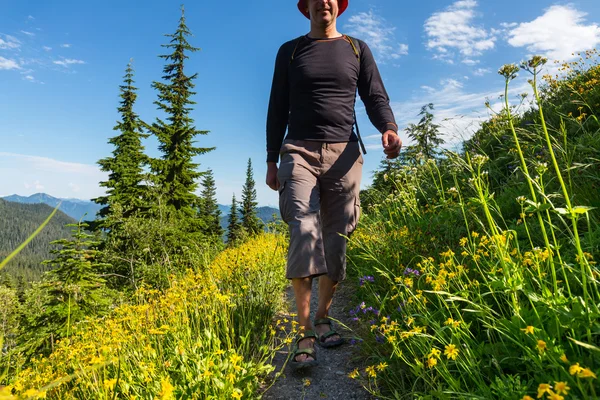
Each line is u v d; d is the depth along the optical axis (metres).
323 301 2.91
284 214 2.73
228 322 2.98
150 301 3.52
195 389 1.98
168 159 24.59
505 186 3.77
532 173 3.53
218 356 2.23
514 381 1.42
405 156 5.24
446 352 1.48
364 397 2.11
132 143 27.36
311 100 2.76
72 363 2.53
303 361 2.41
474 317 2.02
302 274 2.51
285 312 3.85
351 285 4.21
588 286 1.76
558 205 2.75
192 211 23.80
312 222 2.60
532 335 1.45
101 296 9.49
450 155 4.17
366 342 2.50
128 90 28.14
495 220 3.23
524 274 1.88
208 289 3.30
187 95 26.88
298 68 2.80
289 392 2.30
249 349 2.76
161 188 22.00
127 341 2.55
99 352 2.37
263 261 5.29
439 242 3.35
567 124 4.64
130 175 24.58
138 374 2.22
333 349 2.79
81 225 10.90
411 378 2.00
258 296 3.63
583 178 2.96
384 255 3.60
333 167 2.76
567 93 5.96
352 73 2.83
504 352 1.65
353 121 2.91
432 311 2.32
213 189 44.69
